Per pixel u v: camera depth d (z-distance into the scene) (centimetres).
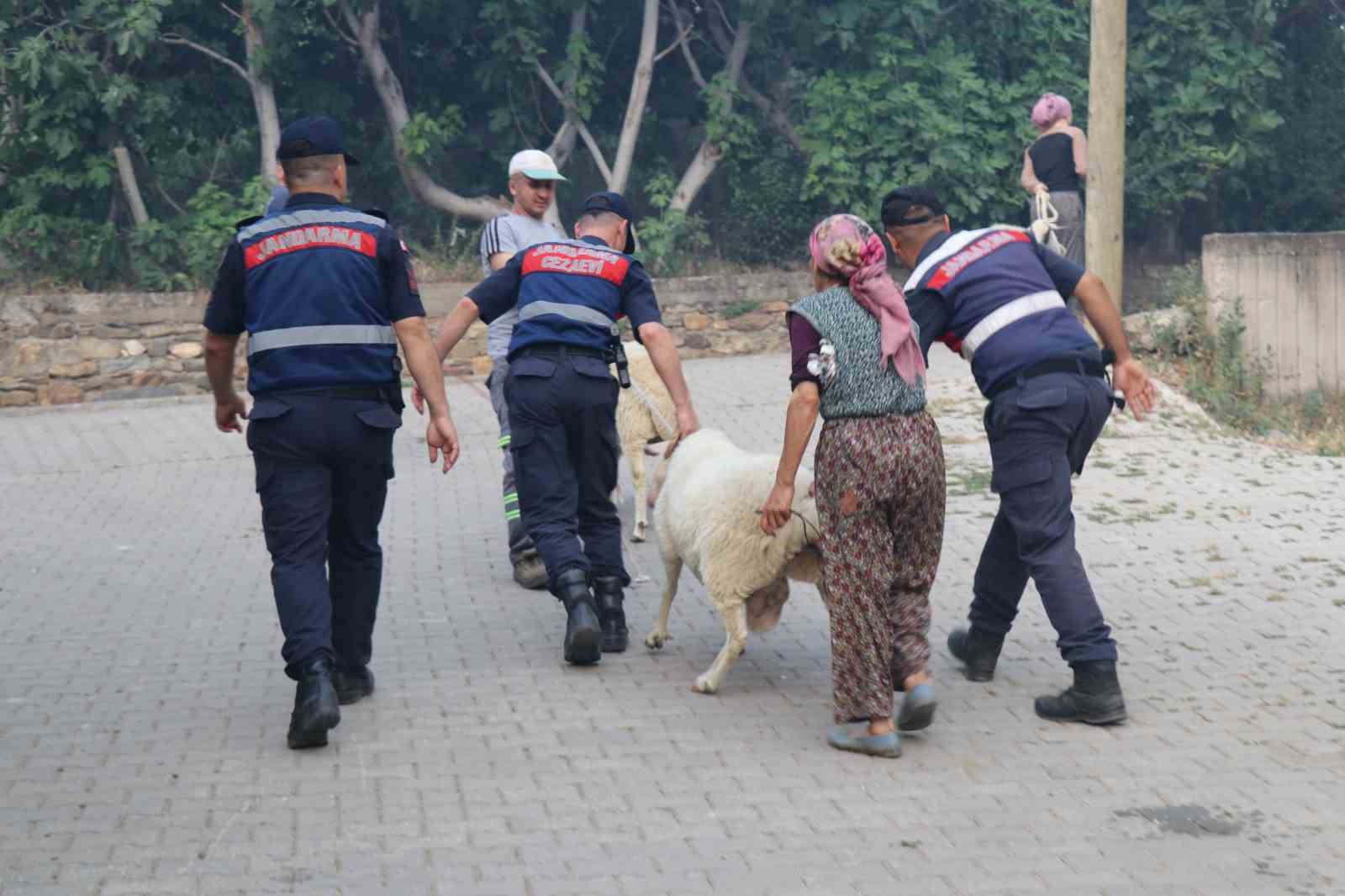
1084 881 351
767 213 1436
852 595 440
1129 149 1455
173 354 1221
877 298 439
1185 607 588
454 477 900
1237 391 1055
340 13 1370
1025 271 475
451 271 1328
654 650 557
